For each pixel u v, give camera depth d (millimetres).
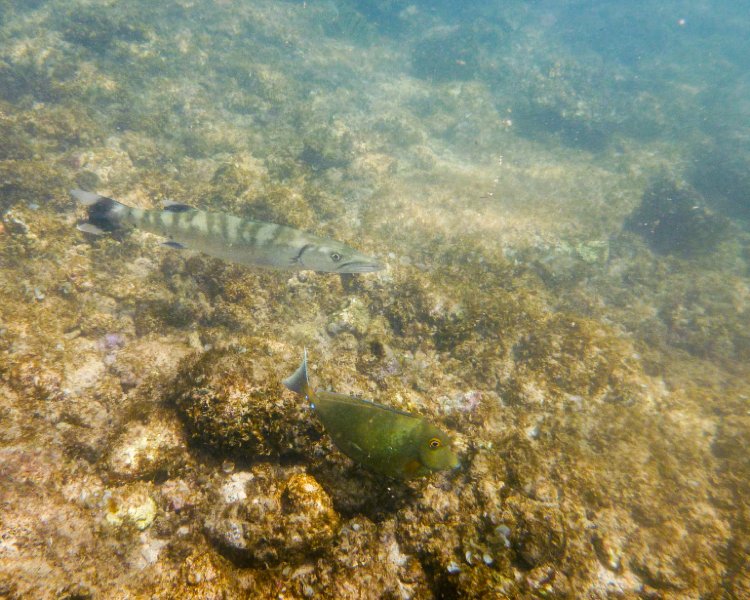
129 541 794
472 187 2539
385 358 1160
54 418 892
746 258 2725
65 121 2012
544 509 855
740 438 1193
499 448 968
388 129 3195
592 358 1255
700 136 4289
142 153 2121
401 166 2752
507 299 1416
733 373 1701
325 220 1875
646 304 2037
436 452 660
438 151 3264
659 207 2721
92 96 2469
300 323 1286
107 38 2973
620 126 4211
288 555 772
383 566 795
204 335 1188
